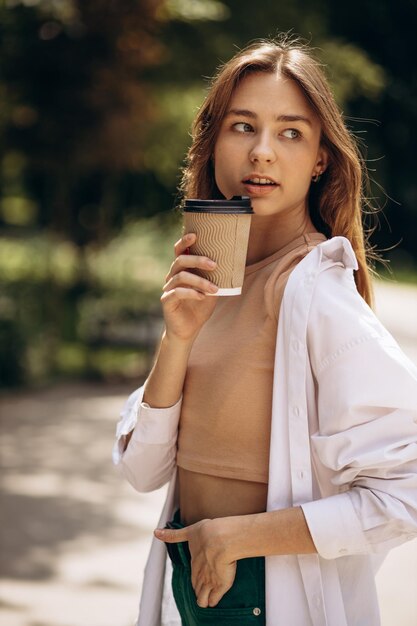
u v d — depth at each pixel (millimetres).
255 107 1938
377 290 21812
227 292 1834
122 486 6875
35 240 14383
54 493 6629
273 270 1950
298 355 1826
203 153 2080
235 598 1872
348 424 1782
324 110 1947
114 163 12195
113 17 10836
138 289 12812
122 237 14664
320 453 1805
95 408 9906
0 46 11094
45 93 11438
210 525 1839
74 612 4473
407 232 31078
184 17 11516
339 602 1861
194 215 1816
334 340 1798
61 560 5250
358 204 2074
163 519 2143
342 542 1769
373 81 15641
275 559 1854
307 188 2006
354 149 2033
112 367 12133
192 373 2014
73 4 10727
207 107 2055
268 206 1950
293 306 1834
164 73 12648
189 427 2021
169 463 2115
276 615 1851
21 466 7375
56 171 12594
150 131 12562
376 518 1759
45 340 11586
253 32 14461
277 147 1935
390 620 4121
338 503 1777
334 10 25500
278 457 1856
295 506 1815
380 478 1783
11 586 4820
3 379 10789
